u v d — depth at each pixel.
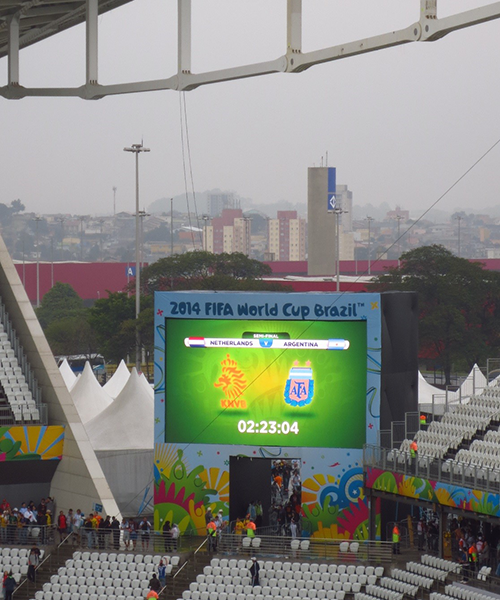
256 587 50.00
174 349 56.91
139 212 130.75
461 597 44.91
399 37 33.97
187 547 54.56
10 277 66.44
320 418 55.59
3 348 65.00
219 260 151.62
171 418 57.00
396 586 48.25
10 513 57.56
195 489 56.62
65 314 189.62
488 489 46.62
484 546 47.81
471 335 127.94
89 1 46.72
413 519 57.19
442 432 55.25
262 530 56.16
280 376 55.91
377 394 54.97
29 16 53.66
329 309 55.41
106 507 57.66
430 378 145.62
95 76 46.97
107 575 52.56
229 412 56.44
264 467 57.81
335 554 52.75
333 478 55.19
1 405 62.50
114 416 68.06
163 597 51.12
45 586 52.34
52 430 61.06
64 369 96.38
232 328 56.31
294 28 38.66
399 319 56.47
